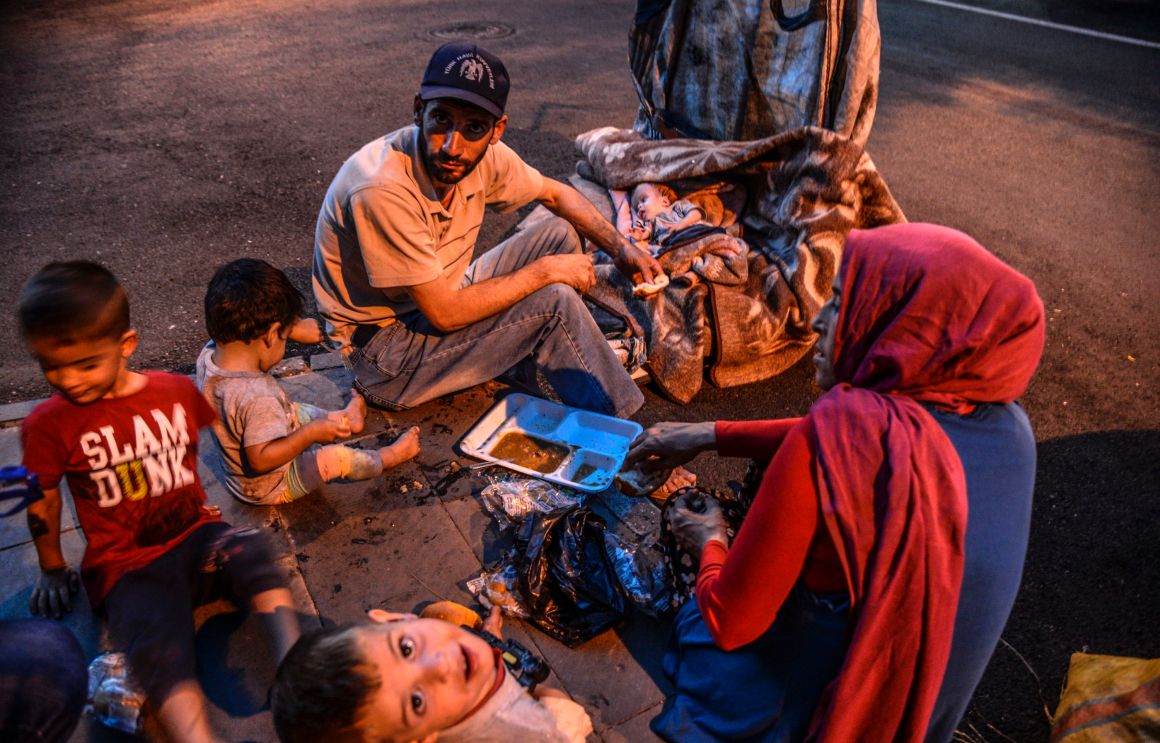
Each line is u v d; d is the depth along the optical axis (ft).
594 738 7.81
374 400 11.55
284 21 30.25
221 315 8.78
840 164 13.38
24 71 24.48
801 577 6.67
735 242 13.46
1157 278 16.81
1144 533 11.07
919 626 5.78
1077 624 9.77
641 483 9.55
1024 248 17.70
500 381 12.57
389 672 5.88
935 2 36.42
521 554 9.23
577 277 11.26
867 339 6.33
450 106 9.20
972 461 5.94
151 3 31.83
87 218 16.92
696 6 16.03
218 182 18.65
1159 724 7.39
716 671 7.57
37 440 7.29
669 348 12.80
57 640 6.57
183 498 8.05
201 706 7.45
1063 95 26.45
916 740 6.07
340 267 10.72
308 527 9.87
